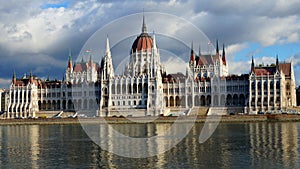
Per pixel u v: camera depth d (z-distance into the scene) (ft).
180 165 280.51
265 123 651.25
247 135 455.22
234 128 555.69
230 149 347.15
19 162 303.89
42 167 284.41
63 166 285.84
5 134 535.60
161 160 297.94
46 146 391.04
